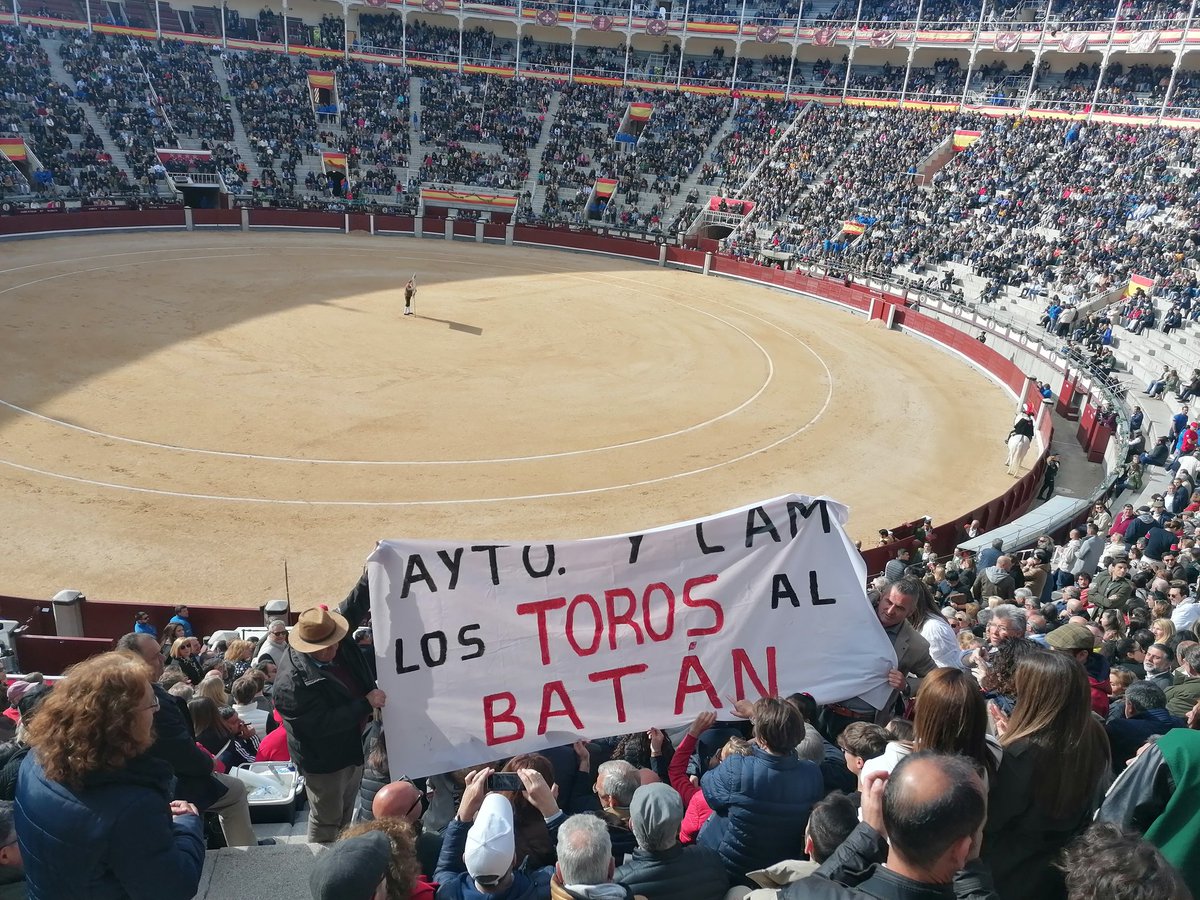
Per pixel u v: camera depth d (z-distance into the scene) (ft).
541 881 14.83
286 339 105.50
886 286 154.20
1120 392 96.73
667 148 212.43
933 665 22.44
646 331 125.80
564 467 75.05
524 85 226.99
